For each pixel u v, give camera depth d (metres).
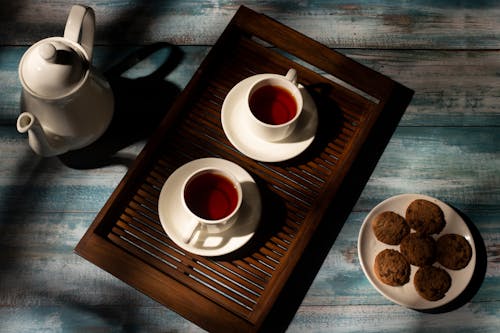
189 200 1.09
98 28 1.28
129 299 1.18
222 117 1.15
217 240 1.10
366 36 1.31
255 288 1.13
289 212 1.17
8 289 1.17
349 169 1.15
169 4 1.30
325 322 1.18
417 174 1.25
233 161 1.18
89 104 1.10
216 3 1.31
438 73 1.30
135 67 1.27
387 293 1.15
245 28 1.20
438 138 1.27
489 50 1.32
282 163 1.18
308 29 1.31
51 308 1.17
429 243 1.17
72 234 1.20
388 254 1.16
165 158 1.17
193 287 1.13
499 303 1.20
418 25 1.32
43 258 1.18
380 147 1.26
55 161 1.22
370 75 1.19
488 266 1.22
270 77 1.13
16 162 1.22
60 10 1.29
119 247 1.11
